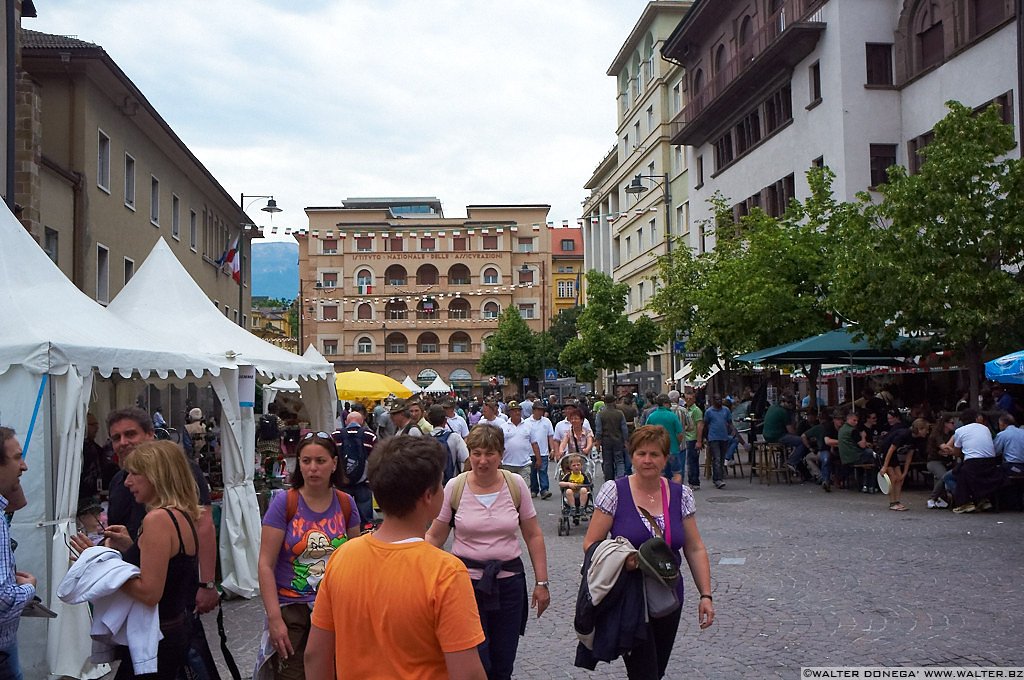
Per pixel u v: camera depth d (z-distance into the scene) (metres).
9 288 8.20
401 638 2.92
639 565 4.66
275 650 5.02
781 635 7.51
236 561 10.12
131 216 26.98
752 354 21.89
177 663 4.46
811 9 29.25
